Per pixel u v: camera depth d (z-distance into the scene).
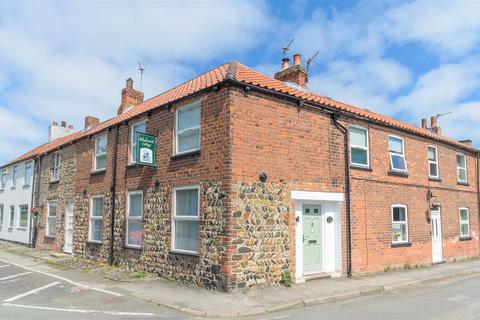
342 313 8.15
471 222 18.86
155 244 12.08
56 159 20.27
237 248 9.65
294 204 11.06
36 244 21.19
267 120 10.71
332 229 12.45
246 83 10.16
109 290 10.06
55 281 11.32
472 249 18.67
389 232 14.04
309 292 9.86
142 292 9.73
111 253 14.21
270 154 10.66
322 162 12.02
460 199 18.36
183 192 11.38
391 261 13.94
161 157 12.27
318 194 11.74
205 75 13.65
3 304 8.73
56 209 19.36
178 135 11.82
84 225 16.31
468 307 8.67
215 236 9.91
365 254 12.99
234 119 10.00
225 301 8.76
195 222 10.81
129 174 13.83
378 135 14.30
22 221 24.02
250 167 10.16
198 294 9.41
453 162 18.30
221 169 9.98
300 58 15.43
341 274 12.14
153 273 11.98
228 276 9.44
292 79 15.17
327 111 12.40
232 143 9.87
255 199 10.16
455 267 15.27
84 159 17.08
